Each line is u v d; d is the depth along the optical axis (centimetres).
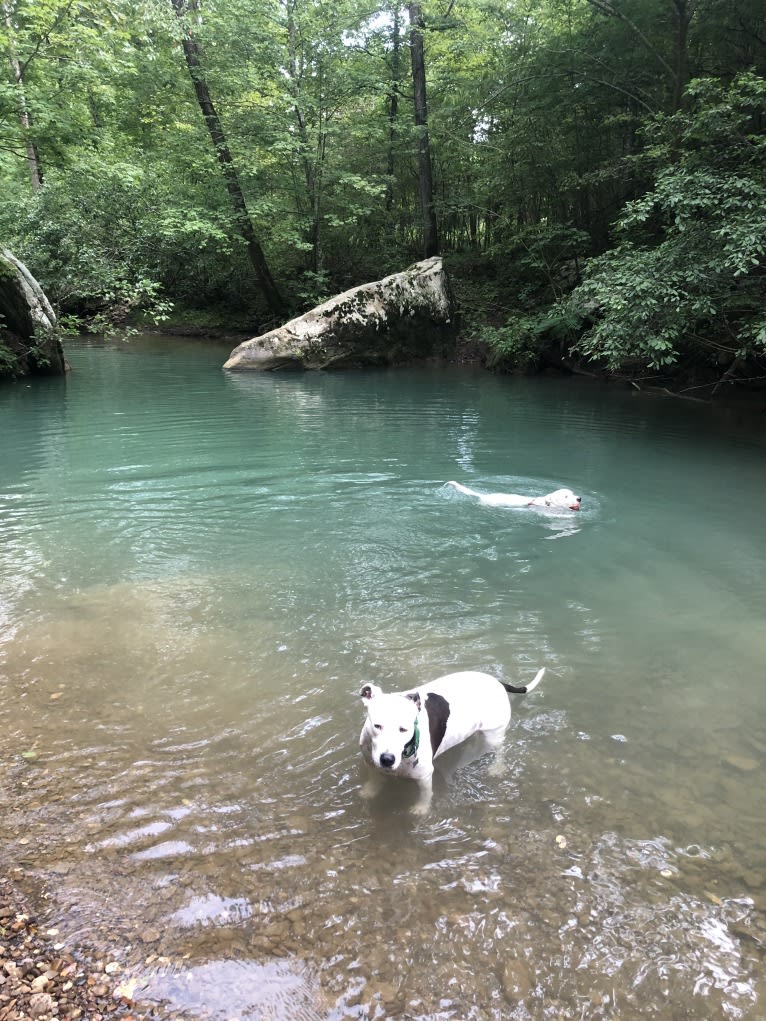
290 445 1073
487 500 816
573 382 1750
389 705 318
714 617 521
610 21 1762
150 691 413
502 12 2162
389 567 620
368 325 1984
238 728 378
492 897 268
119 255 1938
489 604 542
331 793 329
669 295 1033
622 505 804
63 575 592
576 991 231
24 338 1669
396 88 2450
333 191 2403
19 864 278
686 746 368
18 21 1631
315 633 492
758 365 1503
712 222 1008
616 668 447
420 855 289
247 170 2116
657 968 239
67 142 1698
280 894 268
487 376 1859
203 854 287
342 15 2100
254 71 2092
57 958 237
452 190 2631
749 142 1069
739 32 1564
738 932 254
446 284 2175
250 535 700
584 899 268
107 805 315
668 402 1459
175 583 579
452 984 232
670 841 299
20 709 391
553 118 2011
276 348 1895
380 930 252
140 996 224
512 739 373
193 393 1528
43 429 1152
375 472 934
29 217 1941
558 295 2005
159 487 851
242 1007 222
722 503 808
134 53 1747
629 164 1662
